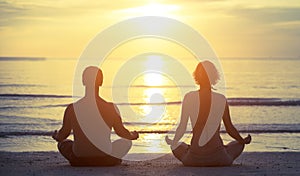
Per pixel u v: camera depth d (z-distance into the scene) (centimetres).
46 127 2070
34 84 5319
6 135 1719
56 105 3181
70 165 853
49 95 3822
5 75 7056
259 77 7150
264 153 1122
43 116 2552
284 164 908
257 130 1898
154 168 815
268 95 4312
